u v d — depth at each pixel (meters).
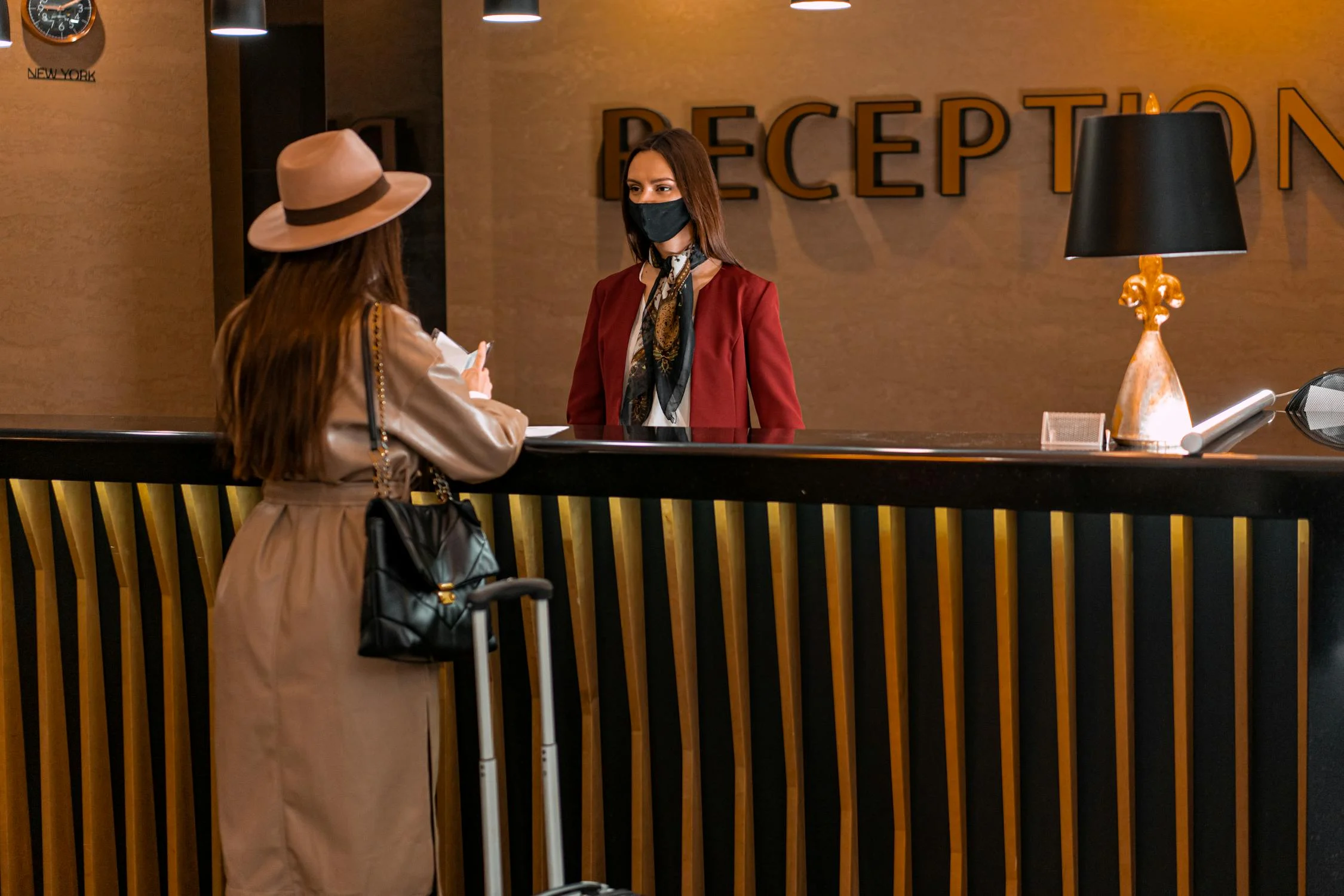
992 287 6.20
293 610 2.21
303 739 2.21
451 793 2.63
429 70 6.68
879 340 6.34
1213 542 2.27
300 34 6.52
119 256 6.46
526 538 2.51
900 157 6.24
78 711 2.83
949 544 2.32
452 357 2.60
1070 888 2.36
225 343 2.24
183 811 2.75
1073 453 2.18
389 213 2.16
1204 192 2.40
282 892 2.27
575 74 6.49
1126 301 2.41
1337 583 2.07
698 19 6.36
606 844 2.63
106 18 6.34
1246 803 2.27
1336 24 5.76
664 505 2.42
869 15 6.20
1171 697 2.32
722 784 2.55
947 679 2.36
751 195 6.37
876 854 2.49
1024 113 6.10
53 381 6.39
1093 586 2.34
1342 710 2.10
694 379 3.30
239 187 6.75
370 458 2.19
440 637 2.17
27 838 2.85
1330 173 5.84
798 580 2.46
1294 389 5.97
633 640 2.50
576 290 6.58
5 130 6.24
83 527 2.71
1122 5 5.96
